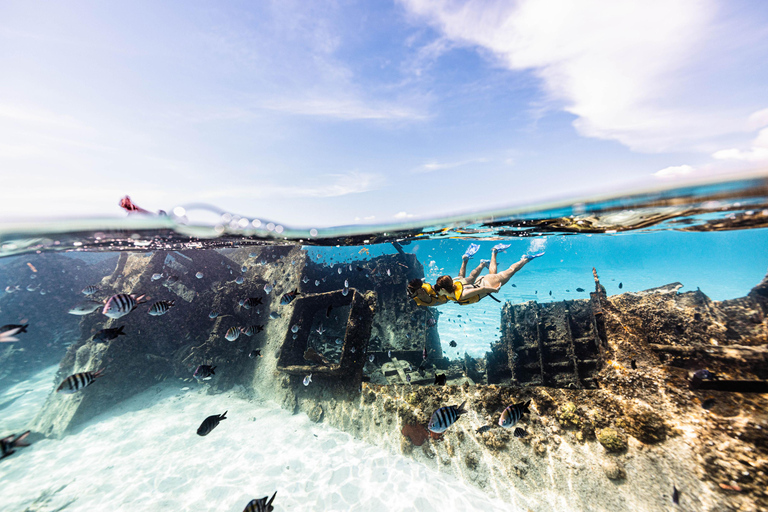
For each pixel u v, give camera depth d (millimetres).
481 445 5094
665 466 3740
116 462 6633
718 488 3359
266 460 6203
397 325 10875
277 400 8250
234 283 10727
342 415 6891
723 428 3635
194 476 5977
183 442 7070
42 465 6816
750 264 53594
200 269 12305
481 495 4734
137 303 4961
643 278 34188
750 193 4414
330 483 5469
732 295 22797
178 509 5215
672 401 4098
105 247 8484
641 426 4047
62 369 9422
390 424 6176
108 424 8055
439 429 3412
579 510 4023
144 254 12766
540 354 7195
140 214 5316
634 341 4820
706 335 4508
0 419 9391
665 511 3512
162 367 9938
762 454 3307
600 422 4371
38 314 15156
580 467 4238
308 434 6809
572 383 6551
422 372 7980
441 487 5000
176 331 10742
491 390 5324
